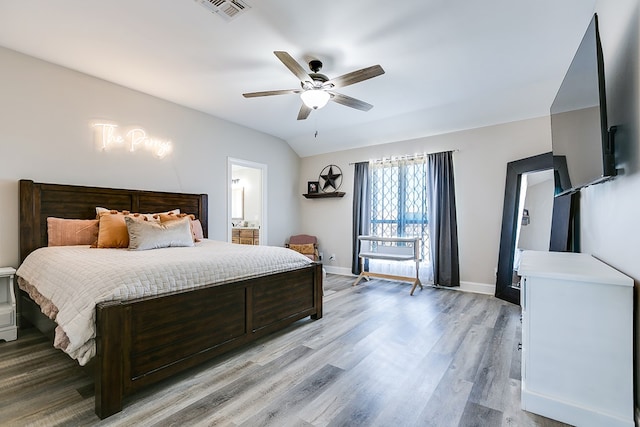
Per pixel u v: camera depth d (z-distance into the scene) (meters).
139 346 1.73
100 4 2.14
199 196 4.24
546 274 1.61
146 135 3.75
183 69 3.12
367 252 4.96
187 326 1.98
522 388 1.68
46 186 2.95
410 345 2.50
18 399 1.73
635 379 1.46
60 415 1.59
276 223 5.69
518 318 3.16
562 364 1.58
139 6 2.16
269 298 2.59
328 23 2.34
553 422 1.56
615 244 1.72
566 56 2.81
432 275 4.53
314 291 3.09
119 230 2.90
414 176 4.78
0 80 2.76
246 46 2.67
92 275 1.78
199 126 4.34
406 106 4.06
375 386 1.89
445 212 4.41
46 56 2.90
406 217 4.84
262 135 5.36
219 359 2.24
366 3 2.12
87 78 3.26
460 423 1.55
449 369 2.11
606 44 1.85
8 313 2.56
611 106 1.74
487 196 4.17
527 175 3.69
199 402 1.71
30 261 2.61
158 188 3.88
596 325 1.51
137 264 1.93
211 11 2.21
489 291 4.14
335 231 5.75
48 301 2.07
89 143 3.29
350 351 2.38
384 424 1.54
